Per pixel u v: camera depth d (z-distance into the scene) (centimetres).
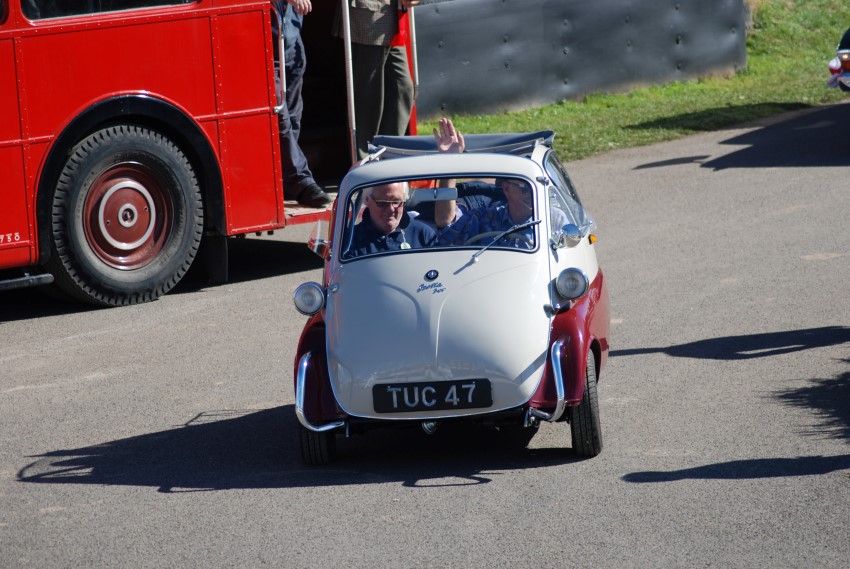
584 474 1914
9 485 2019
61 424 2352
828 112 6050
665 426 2133
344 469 2020
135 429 2297
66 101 3180
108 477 2036
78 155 3209
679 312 2930
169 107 3338
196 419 2341
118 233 3312
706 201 4278
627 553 1598
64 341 2994
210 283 3603
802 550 1577
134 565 1652
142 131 3316
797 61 7881
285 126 3662
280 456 2108
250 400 2448
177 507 1870
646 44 7012
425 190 2145
